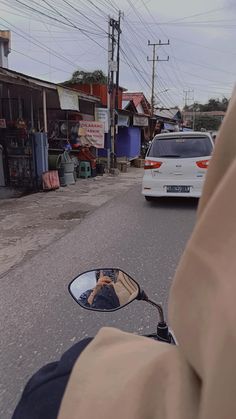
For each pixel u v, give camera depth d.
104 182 13.59
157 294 3.73
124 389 0.69
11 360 2.71
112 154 17.38
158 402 0.61
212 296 0.51
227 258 0.50
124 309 3.37
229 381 0.45
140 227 6.49
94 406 0.72
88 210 8.15
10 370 2.59
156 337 1.71
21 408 1.01
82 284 1.53
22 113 13.29
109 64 16.81
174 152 8.17
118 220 7.08
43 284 4.05
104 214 7.68
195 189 8.12
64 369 1.00
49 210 8.23
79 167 14.48
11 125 11.67
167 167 8.15
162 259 4.79
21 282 4.13
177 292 0.59
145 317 3.23
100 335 0.98
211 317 0.50
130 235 5.98
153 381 0.65
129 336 0.97
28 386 1.06
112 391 0.71
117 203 8.91
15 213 7.96
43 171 11.30
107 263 4.68
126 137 22.70
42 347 2.86
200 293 0.54
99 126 15.03
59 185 11.79
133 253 5.05
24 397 1.03
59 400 0.92
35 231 6.42
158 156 8.27
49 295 3.76
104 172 16.62
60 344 2.90
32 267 4.61
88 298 1.51
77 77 19.31
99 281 1.54
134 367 0.74
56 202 9.24
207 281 0.52
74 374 0.83
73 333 3.04
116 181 13.99
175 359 0.64
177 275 0.60
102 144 15.22
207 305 0.51
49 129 14.20
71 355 1.05
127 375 0.73
